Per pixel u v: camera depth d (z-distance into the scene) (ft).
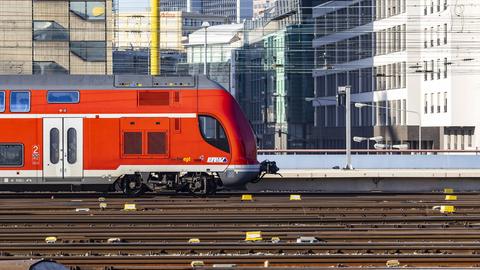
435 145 561.84
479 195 257.34
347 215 207.00
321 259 150.92
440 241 171.63
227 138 246.47
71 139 246.27
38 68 488.02
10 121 245.65
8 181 246.06
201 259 151.43
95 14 489.67
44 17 487.20
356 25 633.61
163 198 244.22
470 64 535.60
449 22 536.01
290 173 295.89
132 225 193.26
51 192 264.93
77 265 148.77
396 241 171.63
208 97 246.88
